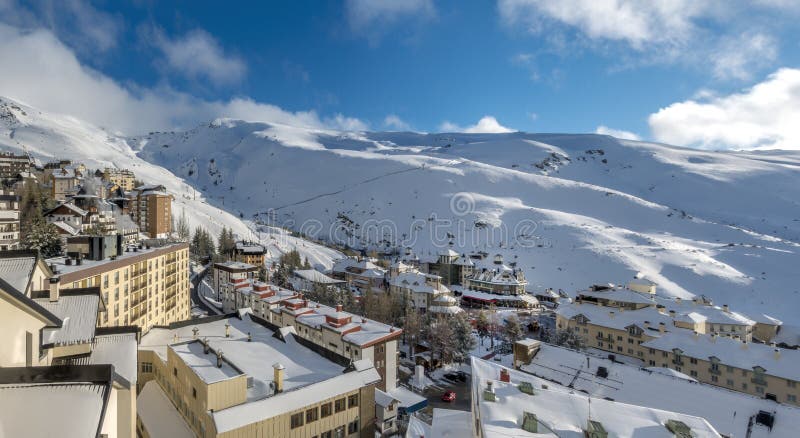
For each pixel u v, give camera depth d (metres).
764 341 120.12
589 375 54.53
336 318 69.19
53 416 15.86
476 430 32.78
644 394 48.97
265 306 88.56
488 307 162.50
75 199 161.75
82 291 30.03
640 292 122.81
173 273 81.44
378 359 65.25
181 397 37.16
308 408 34.12
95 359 28.59
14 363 19.05
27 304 19.25
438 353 96.94
